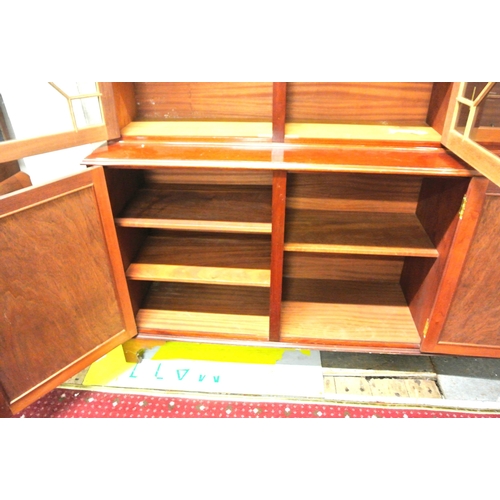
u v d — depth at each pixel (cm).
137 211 141
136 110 152
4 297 112
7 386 122
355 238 142
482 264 122
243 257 158
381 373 155
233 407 143
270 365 159
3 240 107
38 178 176
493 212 113
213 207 144
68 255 122
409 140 126
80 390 150
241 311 164
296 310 163
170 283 180
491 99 99
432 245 137
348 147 127
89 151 171
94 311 137
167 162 118
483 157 96
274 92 122
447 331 138
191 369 158
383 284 179
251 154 122
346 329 153
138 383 153
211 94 147
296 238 141
